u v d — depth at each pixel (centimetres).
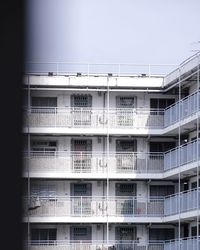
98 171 5422
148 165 5434
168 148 5575
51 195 5462
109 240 5422
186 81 5375
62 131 5450
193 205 4744
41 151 5475
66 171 5409
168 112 5388
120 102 5612
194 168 4859
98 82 5556
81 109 5497
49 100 5581
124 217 5319
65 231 5441
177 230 5425
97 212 5338
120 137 5575
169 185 5503
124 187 5516
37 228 5403
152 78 5547
